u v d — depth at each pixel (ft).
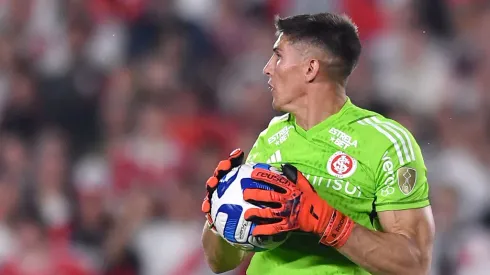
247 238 38.22
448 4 124.77
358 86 108.88
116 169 105.19
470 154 104.12
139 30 124.98
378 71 115.96
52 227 99.14
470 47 120.88
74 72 120.88
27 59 125.29
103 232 98.89
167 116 111.04
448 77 116.06
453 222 93.81
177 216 96.02
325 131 41.86
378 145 40.86
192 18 126.93
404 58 115.96
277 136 43.29
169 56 120.06
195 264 92.58
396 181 40.27
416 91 113.80
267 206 37.55
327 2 125.18
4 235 98.22
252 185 38.24
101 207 100.42
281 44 42.80
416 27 123.34
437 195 95.04
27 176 103.35
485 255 92.48
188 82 118.11
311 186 38.32
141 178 103.50
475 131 106.63
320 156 41.42
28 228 97.91
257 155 43.75
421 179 40.78
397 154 40.63
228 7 128.77
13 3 133.69
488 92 112.88
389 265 38.63
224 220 38.42
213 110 115.14
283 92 42.68
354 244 38.32
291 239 41.83
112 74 119.75
